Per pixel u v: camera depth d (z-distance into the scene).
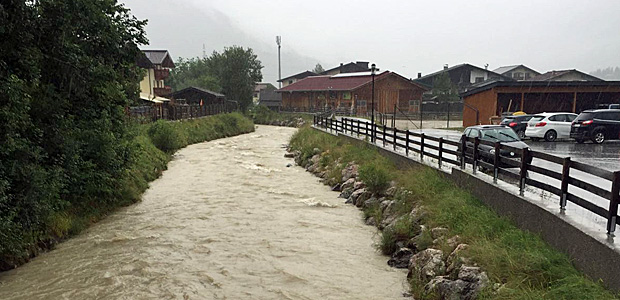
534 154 7.90
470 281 6.56
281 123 61.03
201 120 42.16
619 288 5.07
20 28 9.59
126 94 14.44
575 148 18.12
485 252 6.98
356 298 7.67
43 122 10.95
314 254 9.92
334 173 18.56
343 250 10.15
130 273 8.92
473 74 66.44
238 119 50.66
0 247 8.62
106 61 12.70
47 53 10.77
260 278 8.63
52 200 10.94
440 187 11.30
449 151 12.00
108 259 9.71
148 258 9.76
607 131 19.78
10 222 8.62
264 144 35.56
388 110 57.62
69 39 11.34
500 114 35.75
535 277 6.03
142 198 15.71
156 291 8.09
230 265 9.32
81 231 11.75
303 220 12.70
